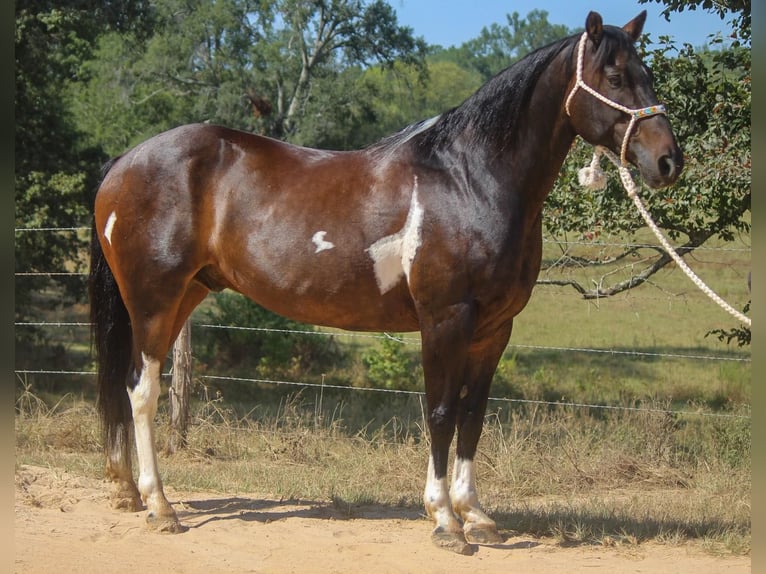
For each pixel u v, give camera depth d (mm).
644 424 7684
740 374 11750
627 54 4184
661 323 16766
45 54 11797
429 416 4359
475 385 4621
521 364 13641
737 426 7410
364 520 5035
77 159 12523
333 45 29906
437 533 4383
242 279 4711
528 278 4418
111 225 4824
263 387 11320
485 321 4355
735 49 7367
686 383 11727
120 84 28875
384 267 4398
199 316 13617
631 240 8188
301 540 4500
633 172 7262
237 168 4695
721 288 16734
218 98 28281
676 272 18453
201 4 28516
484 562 4223
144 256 4723
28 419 7555
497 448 6910
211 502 5367
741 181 6812
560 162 4457
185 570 4023
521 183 4336
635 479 6617
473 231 4230
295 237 4496
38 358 12555
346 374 11883
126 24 12211
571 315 18000
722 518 5180
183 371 7312
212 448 7199
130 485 5047
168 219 4691
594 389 11266
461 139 4410
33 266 12305
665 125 4098
